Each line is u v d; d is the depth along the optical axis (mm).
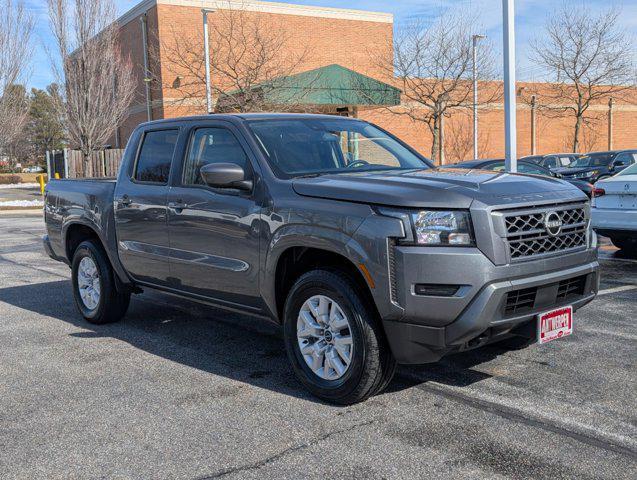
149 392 4527
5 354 5523
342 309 4082
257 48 30797
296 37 33469
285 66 32844
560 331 4199
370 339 3982
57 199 7000
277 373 4895
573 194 4309
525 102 38812
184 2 30422
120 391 4559
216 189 4988
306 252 4438
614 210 9039
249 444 3656
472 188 3977
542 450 3475
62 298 7941
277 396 4398
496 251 3797
